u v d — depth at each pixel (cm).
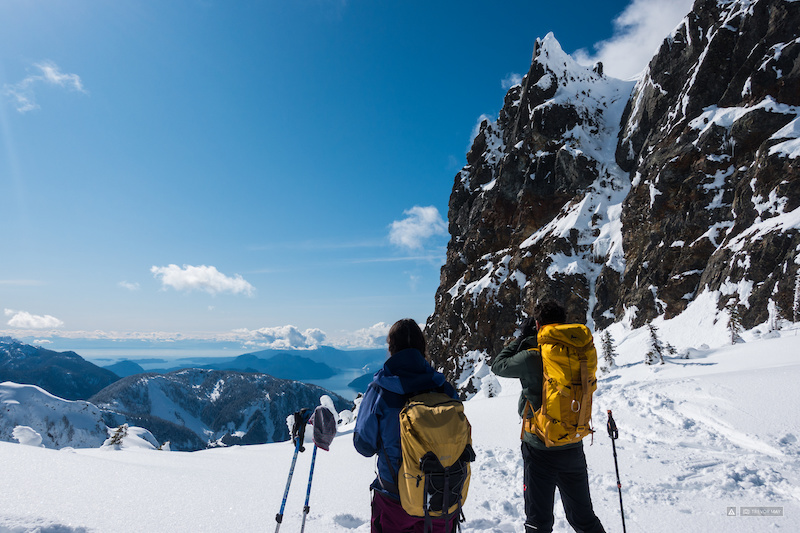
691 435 855
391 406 271
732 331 3198
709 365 2448
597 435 914
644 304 4775
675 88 6162
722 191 4528
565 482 354
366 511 503
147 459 838
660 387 1223
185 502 471
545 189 7162
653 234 5066
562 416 328
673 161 4984
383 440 270
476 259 8269
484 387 5875
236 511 464
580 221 6275
